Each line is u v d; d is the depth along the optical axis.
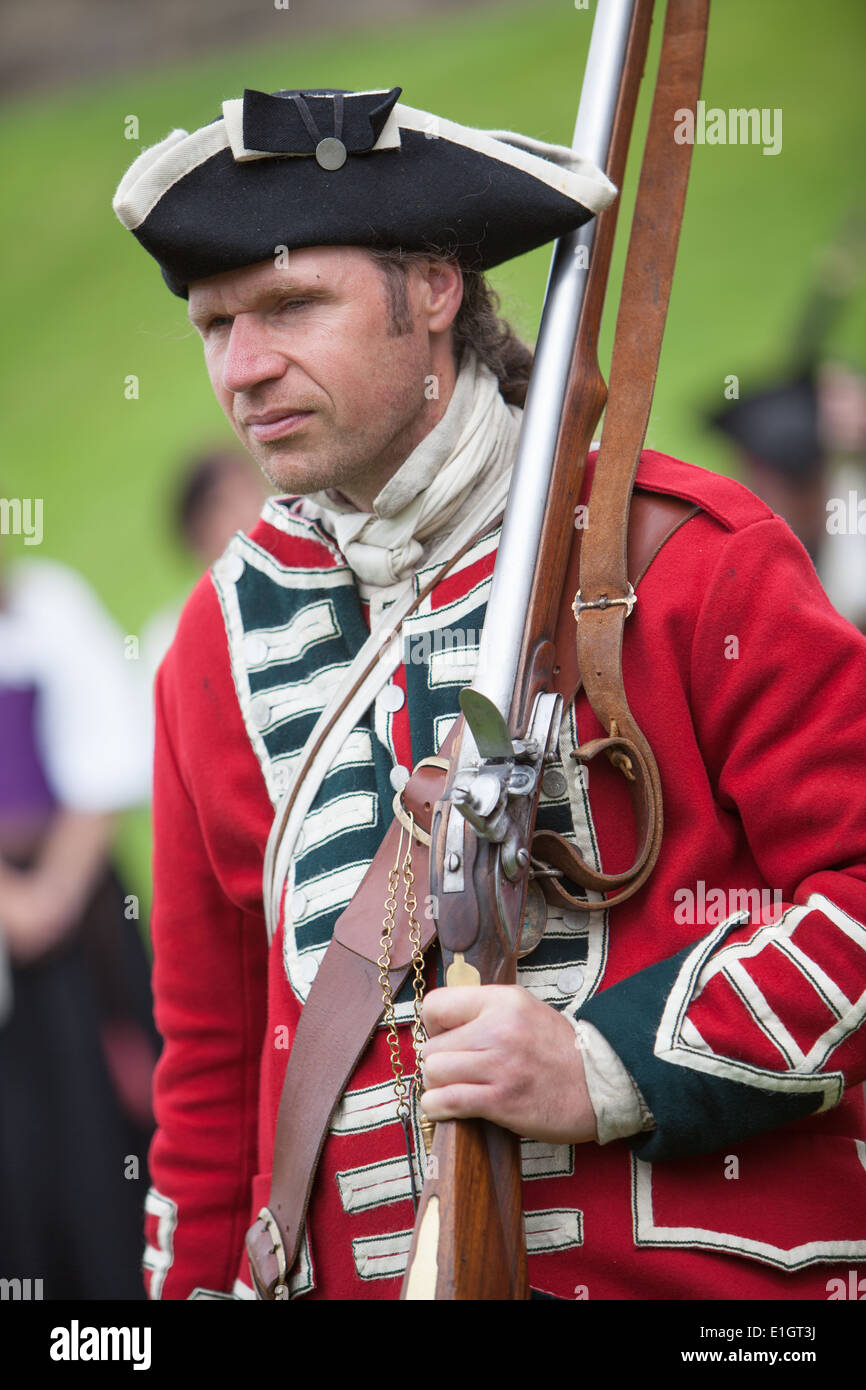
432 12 11.16
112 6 11.78
